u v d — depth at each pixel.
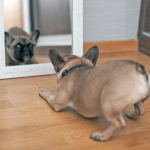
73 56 1.30
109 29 2.72
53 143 1.02
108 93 0.96
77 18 1.90
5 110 1.33
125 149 0.99
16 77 1.86
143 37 2.72
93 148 0.99
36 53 2.34
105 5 2.62
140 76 0.94
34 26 2.98
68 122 1.21
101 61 2.36
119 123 0.99
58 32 2.43
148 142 1.04
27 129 1.13
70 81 1.18
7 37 2.04
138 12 2.76
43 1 2.75
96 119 1.25
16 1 3.07
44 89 1.56
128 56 2.58
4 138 1.05
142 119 1.26
